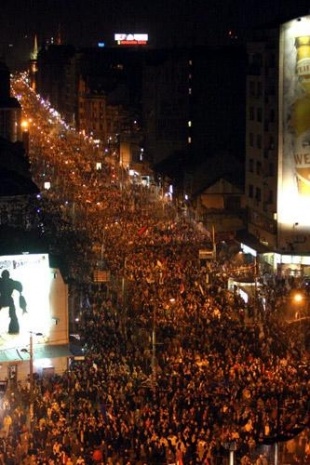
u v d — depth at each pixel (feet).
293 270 272.72
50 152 588.91
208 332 191.72
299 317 199.21
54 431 138.00
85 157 579.48
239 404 146.20
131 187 440.04
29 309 187.32
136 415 144.15
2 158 340.80
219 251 296.51
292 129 290.35
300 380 159.63
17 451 130.11
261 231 309.01
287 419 138.10
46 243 221.66
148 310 212.23
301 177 290.97
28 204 317.01
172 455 127.34
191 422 138.82
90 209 361.71
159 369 169.68
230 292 230.68
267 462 126.00
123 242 295.48
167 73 522.06
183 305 213.66
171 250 285.64
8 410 151.64
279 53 292.61
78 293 226.38
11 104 463.01
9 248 192.95
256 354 177.47
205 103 495.82
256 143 321.32
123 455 129.59
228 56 493.77
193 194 369.71
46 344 188.34
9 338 186.09
